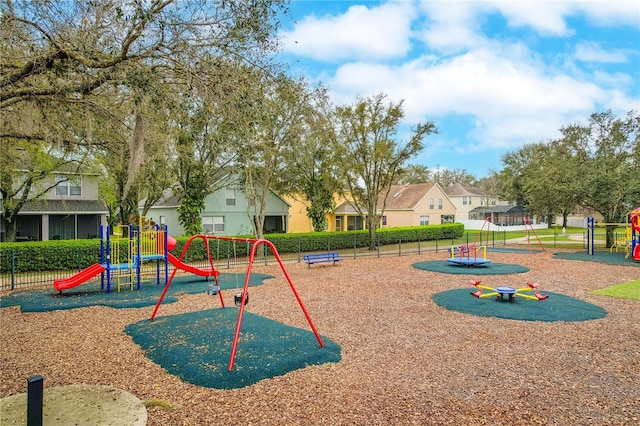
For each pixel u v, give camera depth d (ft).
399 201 133.28
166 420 12.50
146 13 16.97
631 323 25.09
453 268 53.21
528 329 23.77
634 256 59.93
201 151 60.03
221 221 85.61
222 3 18.80
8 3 17.65
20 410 12.04
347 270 53.01
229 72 19.80
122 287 39.75
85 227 87.71
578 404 13.62
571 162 76.64
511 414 12.84
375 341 21.27
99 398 13.08
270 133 59.00
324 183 80.74
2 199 59.52
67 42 18.16
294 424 12.20
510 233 130.11
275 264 60.70
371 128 75.72
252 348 19.25
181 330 22.70
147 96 20.15
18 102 20.95
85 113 23.31
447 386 15.16
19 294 36.32
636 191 65.62
